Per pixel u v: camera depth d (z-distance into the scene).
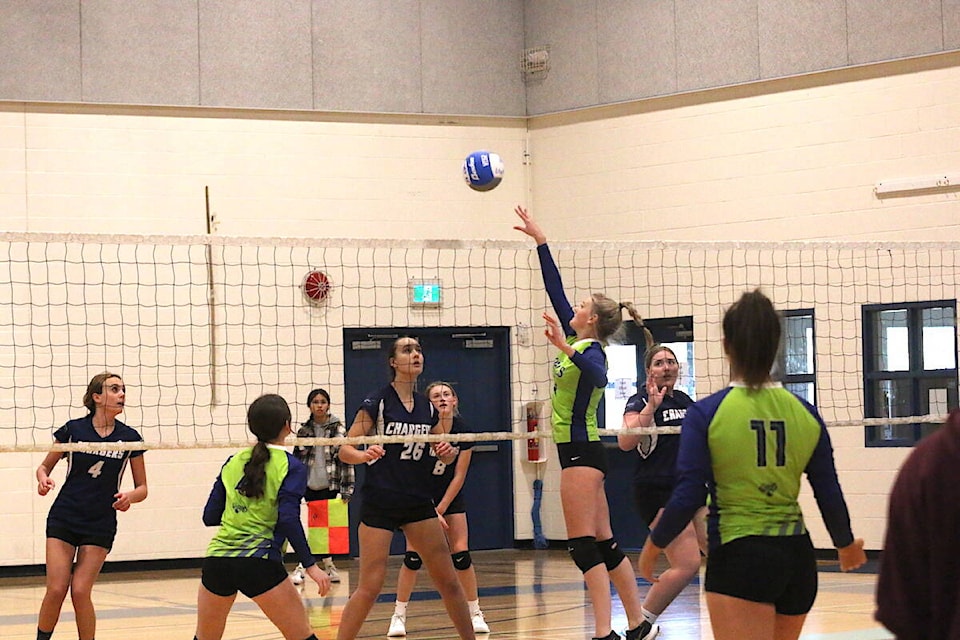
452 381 21.81
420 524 9.53
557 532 22.02
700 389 20.16
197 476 20.11
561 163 21.78
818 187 19.38
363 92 21.28
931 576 3.28
